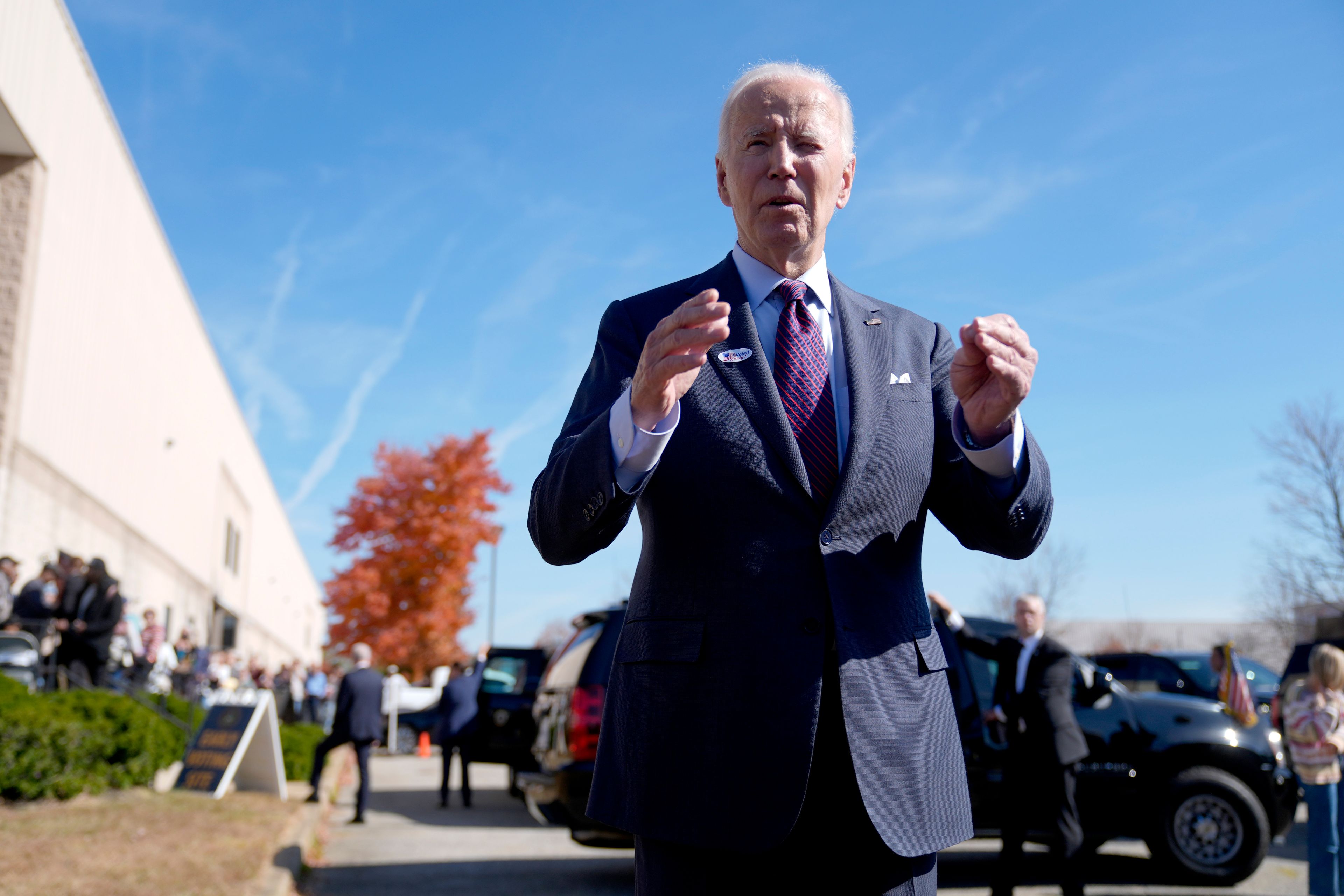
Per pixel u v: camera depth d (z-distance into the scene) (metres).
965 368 1.59
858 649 1.59
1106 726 7.32
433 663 34.19
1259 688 14.50
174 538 27.73
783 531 1.62
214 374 33.69
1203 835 7.08
